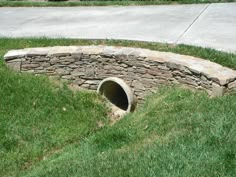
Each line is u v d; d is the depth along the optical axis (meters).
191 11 9.12
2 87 6.61
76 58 6.78
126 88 6.35
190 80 5.61
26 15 10.05
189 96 5.44
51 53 6.87
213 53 6.20
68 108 6.42
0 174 5.24
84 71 6.81
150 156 4.13
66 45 7.48
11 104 6.36
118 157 4.31
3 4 11.07
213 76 5.24
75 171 4.26
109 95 6.83
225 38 7.12
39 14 10.05
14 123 6.06
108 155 4.44
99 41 7.45
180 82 5.78
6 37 8.21
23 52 7.04
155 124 5.05
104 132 5.32
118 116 6.42
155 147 4.30
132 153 4.32
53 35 8.14
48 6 10.75
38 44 7.64
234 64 5.83
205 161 3.90
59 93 6.66
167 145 4.28
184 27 7.95
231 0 9.87
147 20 8.68
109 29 8.23
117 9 9.88
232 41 6.94
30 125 6.06
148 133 4.89
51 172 4.45
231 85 5.22
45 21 9.38
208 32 7.52
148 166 3.96
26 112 6.26
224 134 4.27
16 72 7.05
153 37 7.42
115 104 6.77
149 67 6.13
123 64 6.43
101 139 5.09
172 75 5.87
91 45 7.24
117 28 8.25
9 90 6.57
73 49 6.88
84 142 5.30
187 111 5.02
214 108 4.85
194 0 9.98
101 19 9.10
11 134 5.89
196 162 3.90
